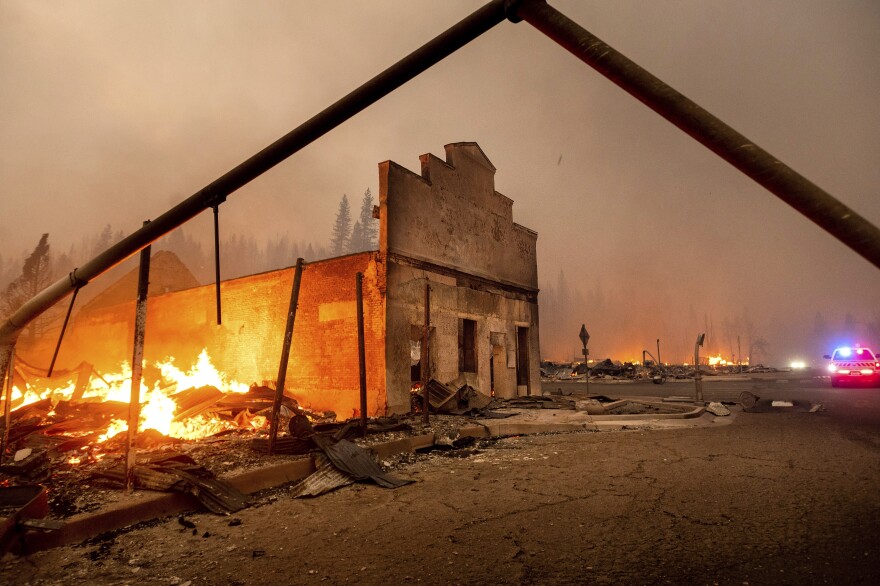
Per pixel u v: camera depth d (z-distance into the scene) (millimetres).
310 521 4848
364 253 13219
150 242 3408
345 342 13266
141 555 4004
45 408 10680
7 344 4461
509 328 17875
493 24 1685
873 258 789
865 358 23547
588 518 4684
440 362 14305
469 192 16578
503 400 16141
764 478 5961
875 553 3611
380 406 12320
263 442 7402
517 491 5762
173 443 8164
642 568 3512
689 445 8461
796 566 3457
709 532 4188
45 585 3439
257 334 15367
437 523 4680
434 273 14477
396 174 13531
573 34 1373
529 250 19812
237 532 4559
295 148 2531
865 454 7195
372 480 6375
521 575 3465
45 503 4367
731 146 1022
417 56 1911
